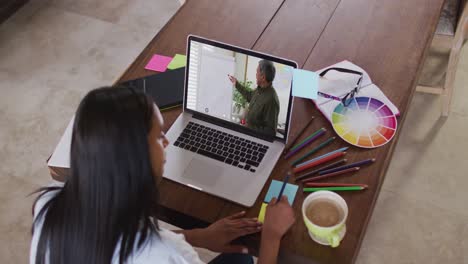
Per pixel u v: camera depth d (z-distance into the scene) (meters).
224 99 1.45
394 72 1.61
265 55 1.35
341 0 1.86
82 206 0.89
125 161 0.85
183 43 1.76
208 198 1.36
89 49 2.91
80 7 3.14
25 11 3.15
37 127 2.56
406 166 2.27
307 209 1.24
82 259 0.94
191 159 1.43
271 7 1.86
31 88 2.73
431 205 2.15
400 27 1.75
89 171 0.86
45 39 2.98
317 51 1.69
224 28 1.80
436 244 2.04
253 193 1.35
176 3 3.12
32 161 2.43
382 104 1.52
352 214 1.30
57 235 0.93
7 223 2.23
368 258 2.03
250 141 1.45
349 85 1.57
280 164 1.41
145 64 1.71
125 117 0.84
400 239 2.07
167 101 1.56
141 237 0.91
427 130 2.38
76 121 0.86
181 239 1.02
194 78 1.46
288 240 1.26
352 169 1.37
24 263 2.11
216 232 1.28
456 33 2.12
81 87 2.72
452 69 2.24
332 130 1.47
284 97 1.37
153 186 0.91
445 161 2.28
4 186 2.34
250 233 1.28
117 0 3.16
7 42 2.99
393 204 2.16
